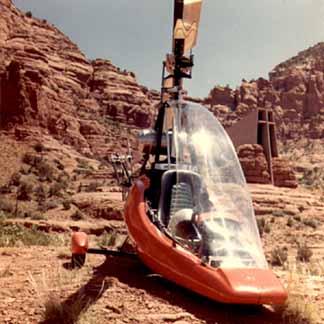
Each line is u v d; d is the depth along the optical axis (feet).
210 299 18.84
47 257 28.45
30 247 33.35
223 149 21.40
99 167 290.15
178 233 19.56
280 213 216.95
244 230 18.93
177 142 21.75
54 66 513.86
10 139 287.48
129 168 28.09
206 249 18.24
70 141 347.77
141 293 19.65
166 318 16.92
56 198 200.95
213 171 20.48
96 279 21.68
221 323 16.88
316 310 18.53
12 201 190.80
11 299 18.40
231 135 347.56
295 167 592.60
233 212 19.31
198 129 21.90
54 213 177.88
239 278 16.87
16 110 302.25
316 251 126.62
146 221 21.12
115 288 20.25
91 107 504.02
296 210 229.25
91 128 398.42
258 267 17.79
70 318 16.07
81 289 19.70
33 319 16.22
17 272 23.45
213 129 22.11
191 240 18.94
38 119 313.53
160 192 21.95
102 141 395.34
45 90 353.10
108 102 526.57
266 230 177.06
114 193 200.13
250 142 314.96
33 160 259.80
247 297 16.34
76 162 291.58
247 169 296.51
